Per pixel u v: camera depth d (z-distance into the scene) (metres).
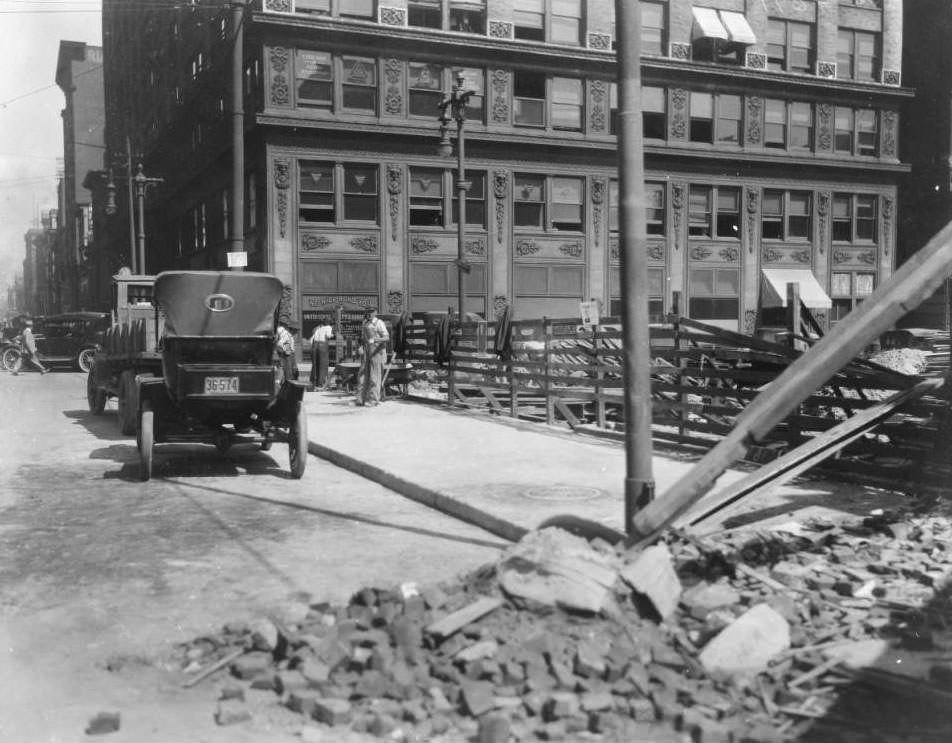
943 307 41.84
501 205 36.91
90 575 6.65
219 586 6.34
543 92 37.41
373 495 10.05
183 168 45.84
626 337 6.60
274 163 33.84
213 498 9.84
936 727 3.89
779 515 7.89
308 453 13.60
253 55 34.56
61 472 11.62
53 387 26.97
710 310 40.81
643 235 6.62
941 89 45.72
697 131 40.44
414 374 22.98
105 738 3.91
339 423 16.06
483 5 36.56
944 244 6.06
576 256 38.03
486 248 36.72
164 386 11.19
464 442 13.38
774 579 5.70
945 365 13.57
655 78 39.19
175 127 46.22
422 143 35.47
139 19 59.66
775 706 4.07
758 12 41.03
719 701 4.09
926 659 4.48
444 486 9.65
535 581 4.91
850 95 42.75
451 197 36.22
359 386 19.92
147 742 3.87
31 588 6.30
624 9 6.52
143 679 4.61
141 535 7.99
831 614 5.11
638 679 4.18
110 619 5.61
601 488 9.52
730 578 5.63
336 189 34.75
